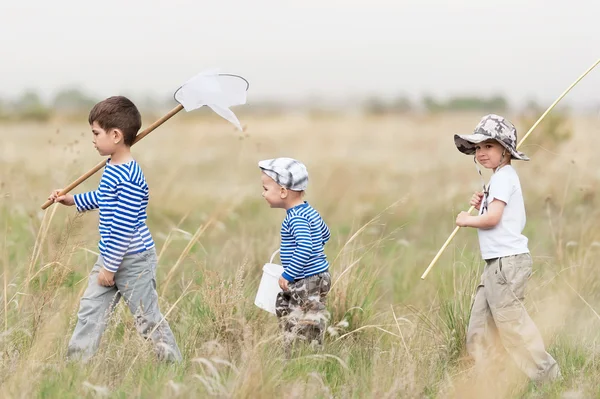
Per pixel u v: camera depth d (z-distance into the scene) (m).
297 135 66.00
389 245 20.72
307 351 11.72
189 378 10.33
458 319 12.94
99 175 27.67
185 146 46.28
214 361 10.63
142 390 9.99
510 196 11.54
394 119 102.31
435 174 34.34
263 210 25.69
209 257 18.20
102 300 11.55
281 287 12.22
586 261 16.55
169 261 18.19
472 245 20.48
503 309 11.46
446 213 25.47
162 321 11.69
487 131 11.65
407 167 38.97
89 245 16.05
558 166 27.78
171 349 10.95
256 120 84.94
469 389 10.62
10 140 53.12
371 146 55.75
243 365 10.22
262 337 11.43
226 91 12.09
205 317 12.84
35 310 12.11
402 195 28.80
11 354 11.06
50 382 10.26
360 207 25.09
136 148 44.09
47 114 88.31
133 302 11.54
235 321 12.20
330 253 17.28
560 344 12.77
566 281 14.92
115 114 11.34
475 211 23.73
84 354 11.33
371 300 14.49
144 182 11.57
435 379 10.99
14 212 22.47
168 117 11.82
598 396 10.49
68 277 14.34
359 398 10.30
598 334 13.34
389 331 13.09
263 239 19.91
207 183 31.03
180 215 24.88
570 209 22.80
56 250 13.30
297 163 12.43
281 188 12.29
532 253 18.11
